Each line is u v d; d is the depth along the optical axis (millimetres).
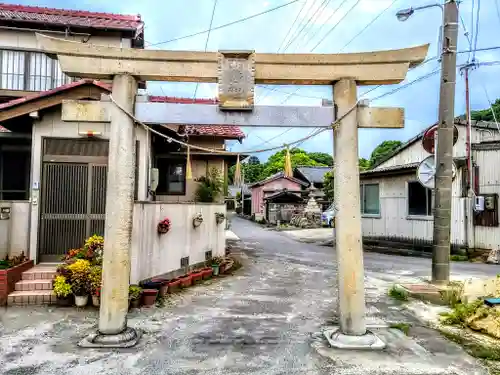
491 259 11938
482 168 12945
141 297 7035
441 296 7324
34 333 5488
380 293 8117
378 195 16828
